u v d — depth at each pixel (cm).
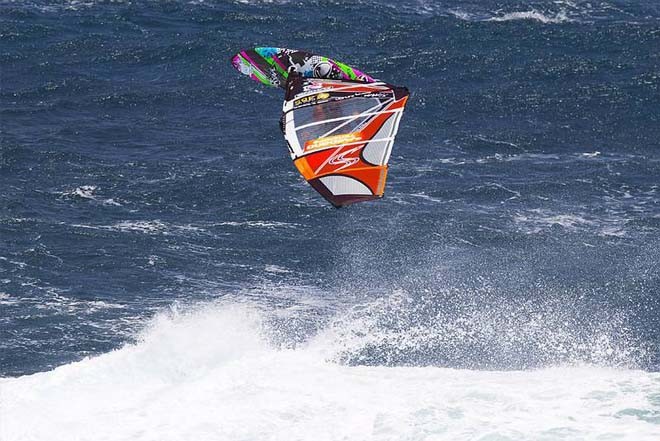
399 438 15975
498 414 16450
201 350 19575
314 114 11112
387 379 17875
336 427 16388
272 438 16188
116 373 18512
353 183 10819
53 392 17762
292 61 11431
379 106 11062
